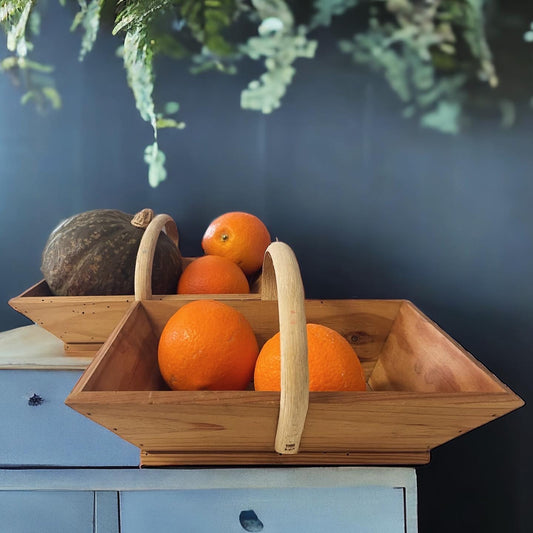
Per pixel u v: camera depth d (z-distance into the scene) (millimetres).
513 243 981
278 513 522
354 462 495
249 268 819
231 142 961
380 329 660
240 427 435
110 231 708
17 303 644
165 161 961
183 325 515
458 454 1013
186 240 983
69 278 686
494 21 929
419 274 993
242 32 932
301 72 944
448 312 997
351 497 516
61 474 597
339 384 478
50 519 602
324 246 989
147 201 972
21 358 661
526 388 998
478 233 982
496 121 955
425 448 483
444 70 942
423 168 970
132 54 922
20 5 913
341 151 966
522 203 972
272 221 983
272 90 947
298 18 930
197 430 440
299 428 406
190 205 976
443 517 1021
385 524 517
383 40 936
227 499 526
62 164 958
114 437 652
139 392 413
